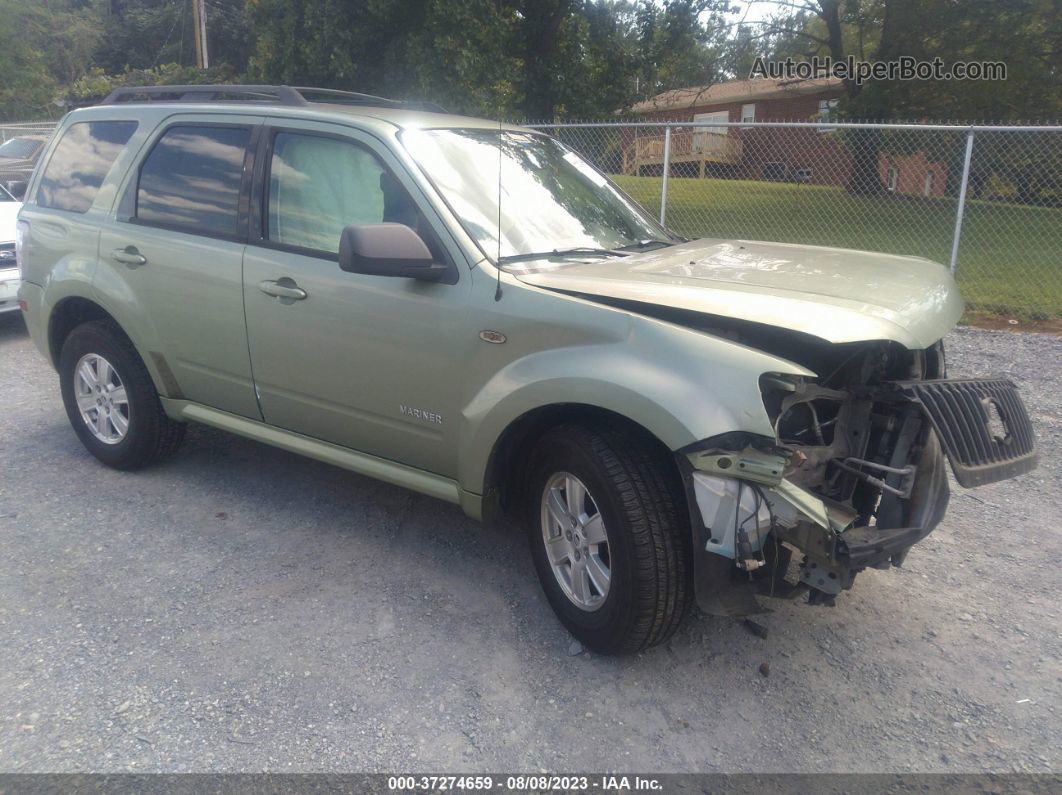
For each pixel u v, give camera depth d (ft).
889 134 49.44
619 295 10.90
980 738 10.03
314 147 13.61
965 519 15.71
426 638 11.71
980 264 40.29
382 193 12.74
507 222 12.72
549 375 10.87
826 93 90.79
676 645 11.73
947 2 66.33
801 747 9.86
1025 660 11.51
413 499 16.03
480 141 14.01
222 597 12.59
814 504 9.75
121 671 10.85
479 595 12.82
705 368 9.92
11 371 24.07
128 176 15.98
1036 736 10.06
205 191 14.85
